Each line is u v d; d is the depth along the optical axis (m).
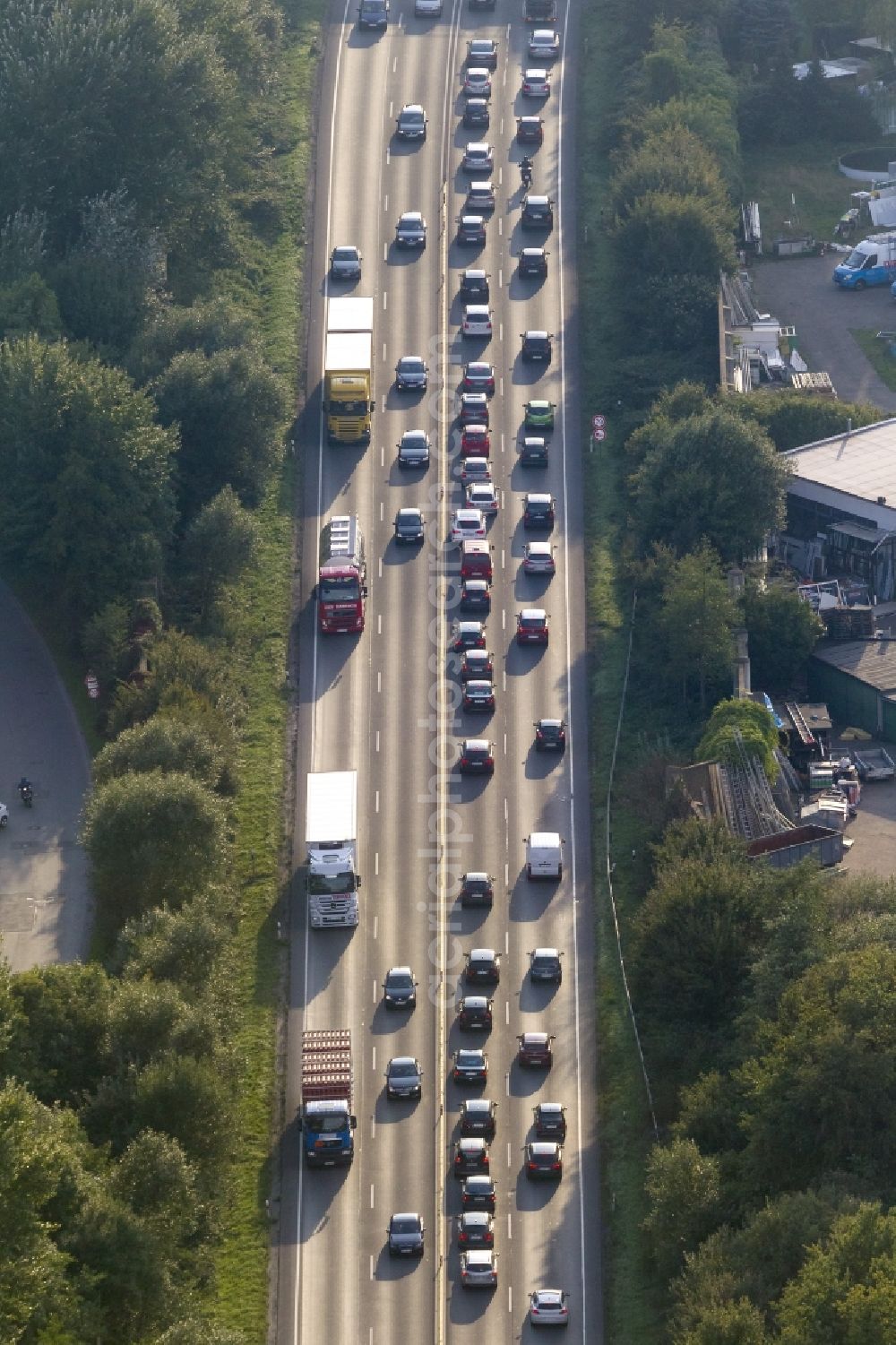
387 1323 175.62
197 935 190.38
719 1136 182.25
